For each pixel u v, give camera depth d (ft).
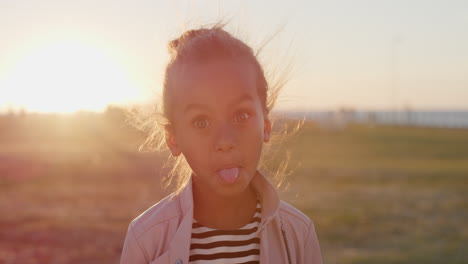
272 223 4.89
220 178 4.06
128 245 4.67
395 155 88.02
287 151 5.77
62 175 55.93
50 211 34.50
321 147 102.78
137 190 45.60
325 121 152.87
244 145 4.09
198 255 4.53
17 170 59.52
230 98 4.06
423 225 31.65
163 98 4.58
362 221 32.63
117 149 78.84
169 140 4.54
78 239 26.08
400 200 41.37
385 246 26.43
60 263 21.39
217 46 4.17
